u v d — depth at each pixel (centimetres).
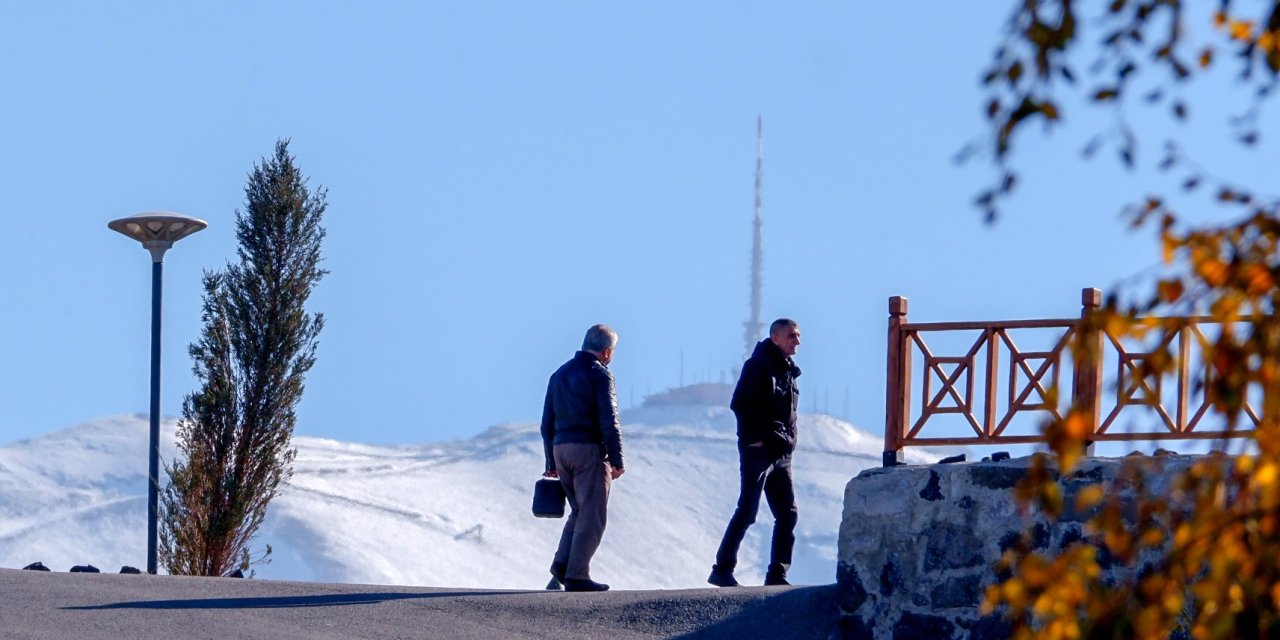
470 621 3994
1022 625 1388
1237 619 1221
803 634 3991
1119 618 1258
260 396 6819
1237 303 1192
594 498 4494
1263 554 1209
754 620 4047
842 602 4016
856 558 4022
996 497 3847
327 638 3731
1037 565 1279
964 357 4128
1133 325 1205
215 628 3756
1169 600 1268
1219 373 1198
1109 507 1369
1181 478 1266
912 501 3966
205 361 6806
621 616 4066
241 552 6775
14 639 3484
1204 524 1248
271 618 3919
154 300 6625
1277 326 1184
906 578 3941
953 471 3919
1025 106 1228
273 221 6975
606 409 4475
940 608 3884
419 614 4034
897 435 4188
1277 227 1184
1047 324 4041
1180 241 1198
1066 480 3738
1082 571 1276
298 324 6956
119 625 3725
